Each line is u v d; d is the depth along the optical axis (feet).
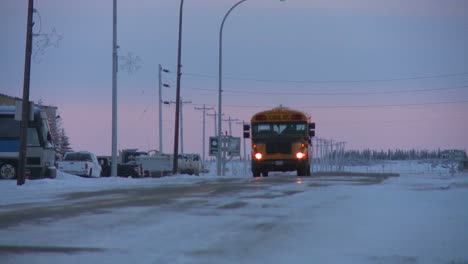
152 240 121.08
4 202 194.90
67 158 483.51
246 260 103.76
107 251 110.11
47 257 105.09
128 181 334.85
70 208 173.27
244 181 308.19
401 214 159.74
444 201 191.01
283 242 119.75
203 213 161.68
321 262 102.89
